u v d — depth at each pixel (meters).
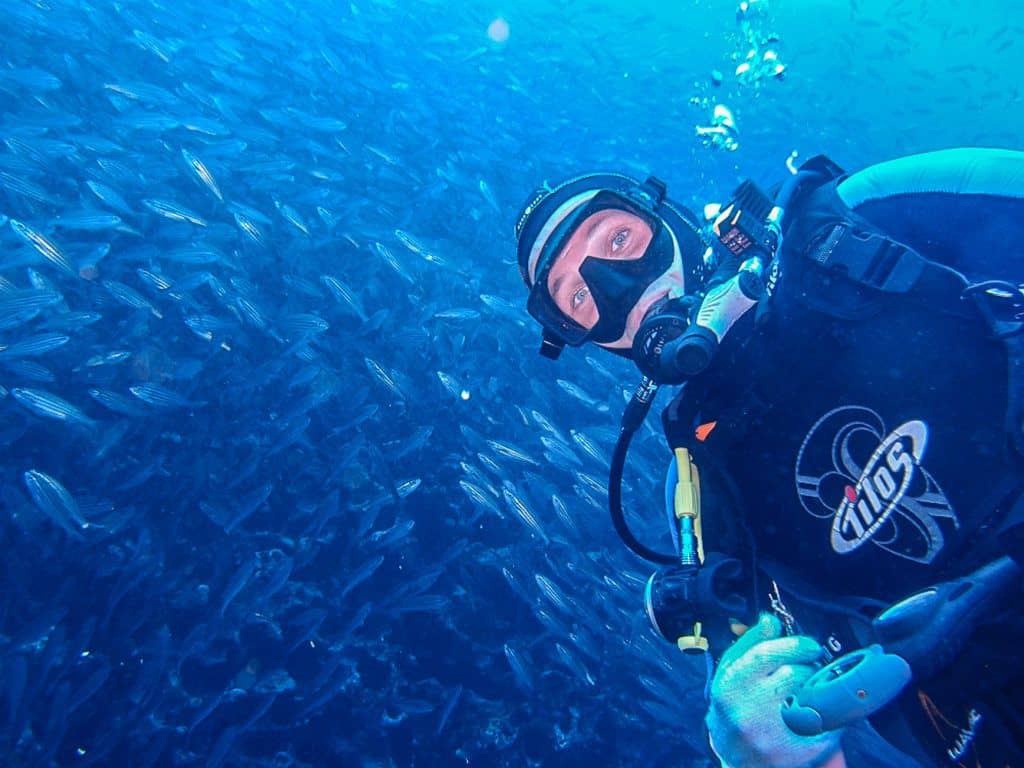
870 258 1.46
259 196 8.91
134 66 10.90
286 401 6.68
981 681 1.17
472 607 5.79
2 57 8.99
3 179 6.07
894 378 1.41
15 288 5.27
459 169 11.29
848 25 28.06
